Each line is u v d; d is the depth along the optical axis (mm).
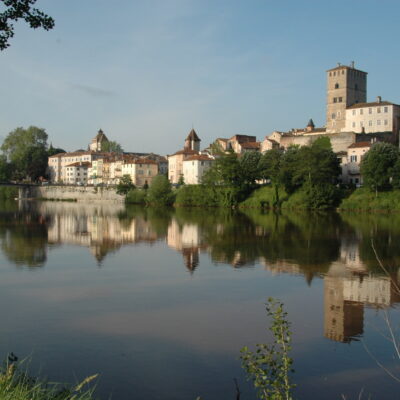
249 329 26906
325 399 18703
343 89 157375
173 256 51469
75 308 30969
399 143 134375
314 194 119812
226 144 187750
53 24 19141
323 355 23031
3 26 18375
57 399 14344
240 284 37938
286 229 77875
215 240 64625
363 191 119812
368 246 57875
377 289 36125
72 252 53906
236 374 20922
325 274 41562
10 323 27844
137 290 35969
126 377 20641
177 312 30203
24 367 21484
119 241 63938
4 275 40875
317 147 125438
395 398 18781
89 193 190000
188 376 20719
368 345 24312
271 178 132875
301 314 29719
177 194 154625
